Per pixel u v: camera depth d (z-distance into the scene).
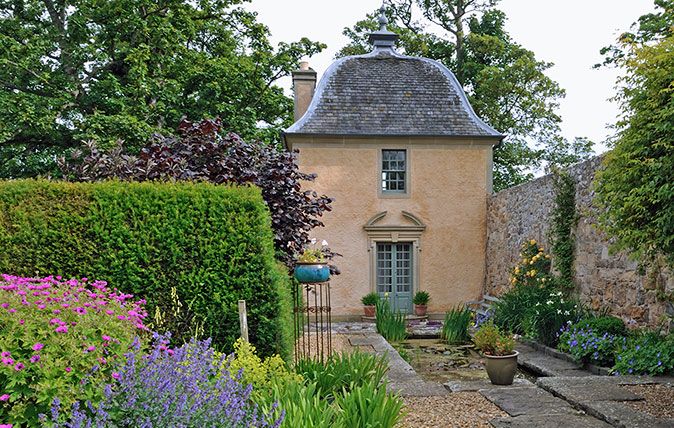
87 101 13.41
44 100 12.54
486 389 5.54
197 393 2.92
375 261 13.35
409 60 14.67
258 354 4.56
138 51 12.99
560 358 7.75
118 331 3.14
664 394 5.06
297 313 6.23
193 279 4.53
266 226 4.87
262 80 16.17
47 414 2.70
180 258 4.54
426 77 14.41
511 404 4.90
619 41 4.52
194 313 4.50
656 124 3.98
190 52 14.62
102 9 13.52
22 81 13.37
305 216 7.17
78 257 4.40
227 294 4.56
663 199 3.95
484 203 13.67
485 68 18.69
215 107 14.42
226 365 3.82
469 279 13.56
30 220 4.39
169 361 3.07
